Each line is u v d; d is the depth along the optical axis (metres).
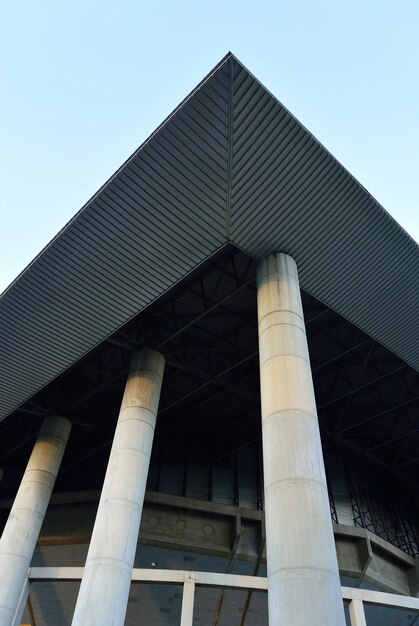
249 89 10.01
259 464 23.72
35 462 18.39
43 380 16.69
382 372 20.02
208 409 22.47
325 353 19.34
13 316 14.60
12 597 14.70
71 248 12.82
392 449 25.38
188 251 12.94
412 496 27.09
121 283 13.64
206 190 11.62
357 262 13.34
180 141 10.80
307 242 12.77
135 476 13.55
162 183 11.52
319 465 9.04
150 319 17.47
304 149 11.02
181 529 20.08
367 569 20.77
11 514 16.88
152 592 17.20
